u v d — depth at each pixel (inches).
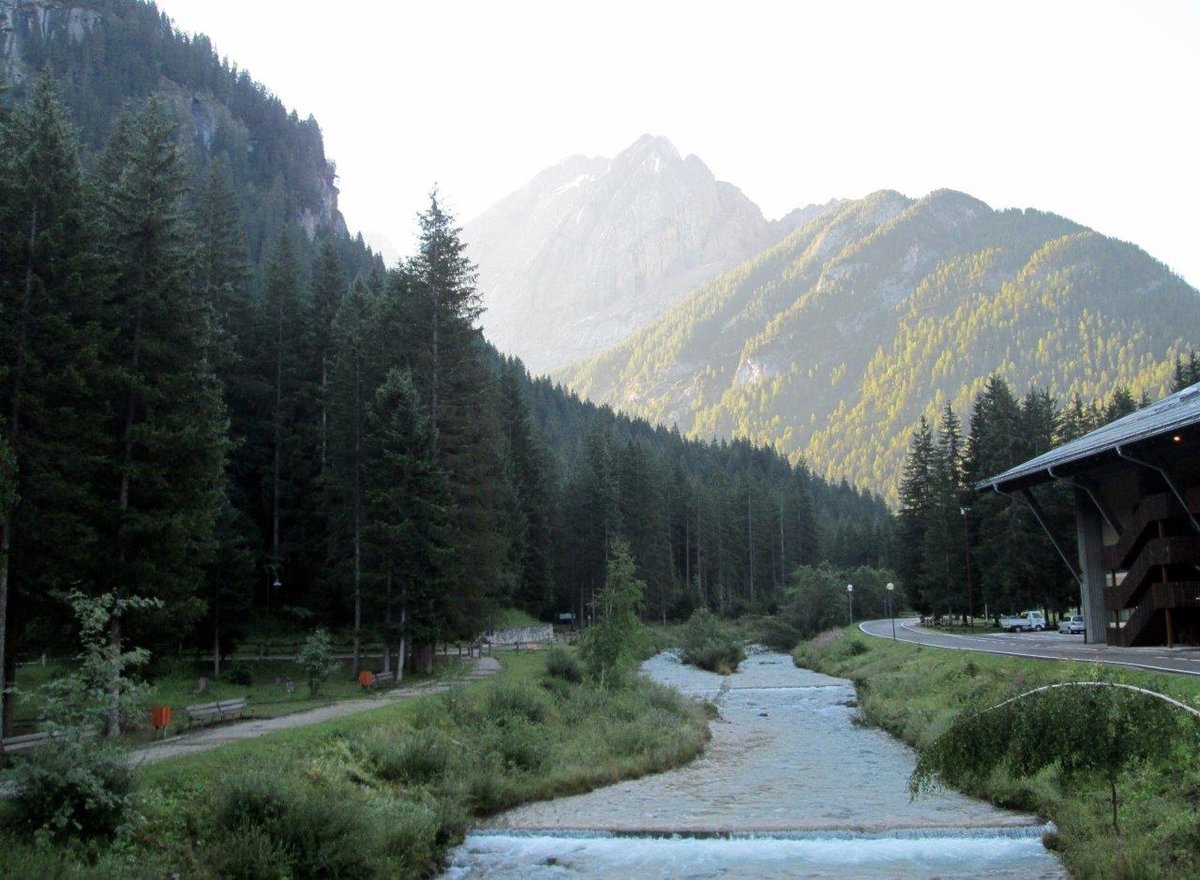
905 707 1402.6
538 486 3368.6
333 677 1638.8
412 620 1611.7
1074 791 740.0
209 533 1196.5
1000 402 2933.1
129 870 508.1
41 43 6402.6
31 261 983.6
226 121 7106.3
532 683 1425.9
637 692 1558.8
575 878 652.7
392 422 1608.0
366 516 1769.2
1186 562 1563.7
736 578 5128.0
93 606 587.2
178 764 709.9
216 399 1178.6
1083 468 1705.2
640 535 3863.2
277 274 2308.1
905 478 3619.6
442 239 1790.1
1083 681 565.0
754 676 2362.2
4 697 962.1
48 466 973.8
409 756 878.4
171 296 1126.4
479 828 789.2
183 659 1681.8
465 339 1800.0
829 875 641.0
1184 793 644.1
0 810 527.5
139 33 7066.9
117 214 1102.4
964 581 2977.4
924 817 792.3
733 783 999.0
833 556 6166.3
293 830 593.3
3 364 957.8
